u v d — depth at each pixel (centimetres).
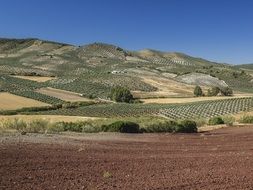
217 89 17375
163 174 1534
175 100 13988
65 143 2327
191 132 4306
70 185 1321
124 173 1536
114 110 10519
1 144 2042
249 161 1850
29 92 13212
